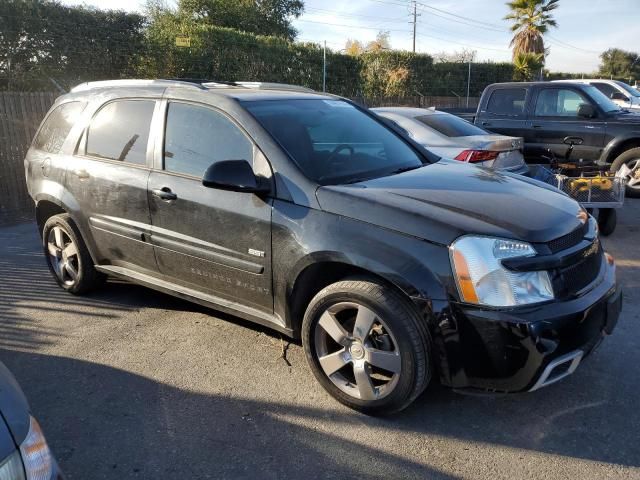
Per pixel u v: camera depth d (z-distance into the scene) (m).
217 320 4.45
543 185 3.82
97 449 2.92
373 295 2.96
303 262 3.18
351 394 3.20
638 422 3.07
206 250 3.69
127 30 12.79
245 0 28.75
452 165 4.11
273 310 3.49
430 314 2.80
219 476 2.71
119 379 3.59
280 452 2.88
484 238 2.79
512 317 2.70
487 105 10.23
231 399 3.36
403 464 2.78
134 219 4.11
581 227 3.17
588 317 2.88
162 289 4.16
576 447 2.87
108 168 4.26
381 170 3.72
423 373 2.91
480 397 3.34
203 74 14.11
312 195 3.22
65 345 4.07
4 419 1.81
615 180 6.32
